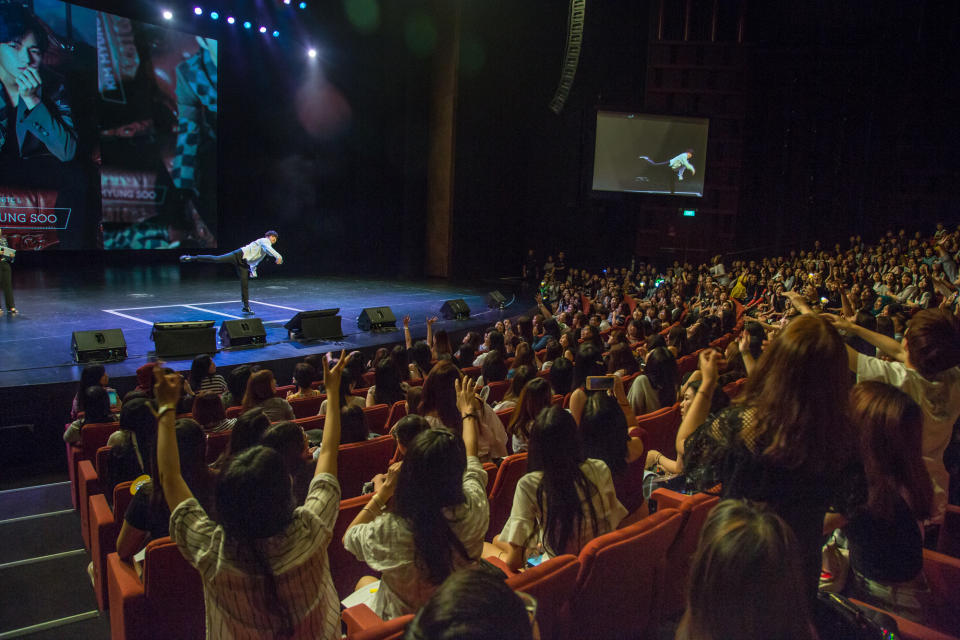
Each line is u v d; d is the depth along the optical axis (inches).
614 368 223.8
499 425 166.1
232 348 395.2
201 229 746.2
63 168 644.7
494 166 893.8
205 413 181.0
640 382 181.5
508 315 565.0
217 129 749.9
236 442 133.9
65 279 642.2
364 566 134.0
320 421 199.9
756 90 940.0
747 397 83.1
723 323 391.2
